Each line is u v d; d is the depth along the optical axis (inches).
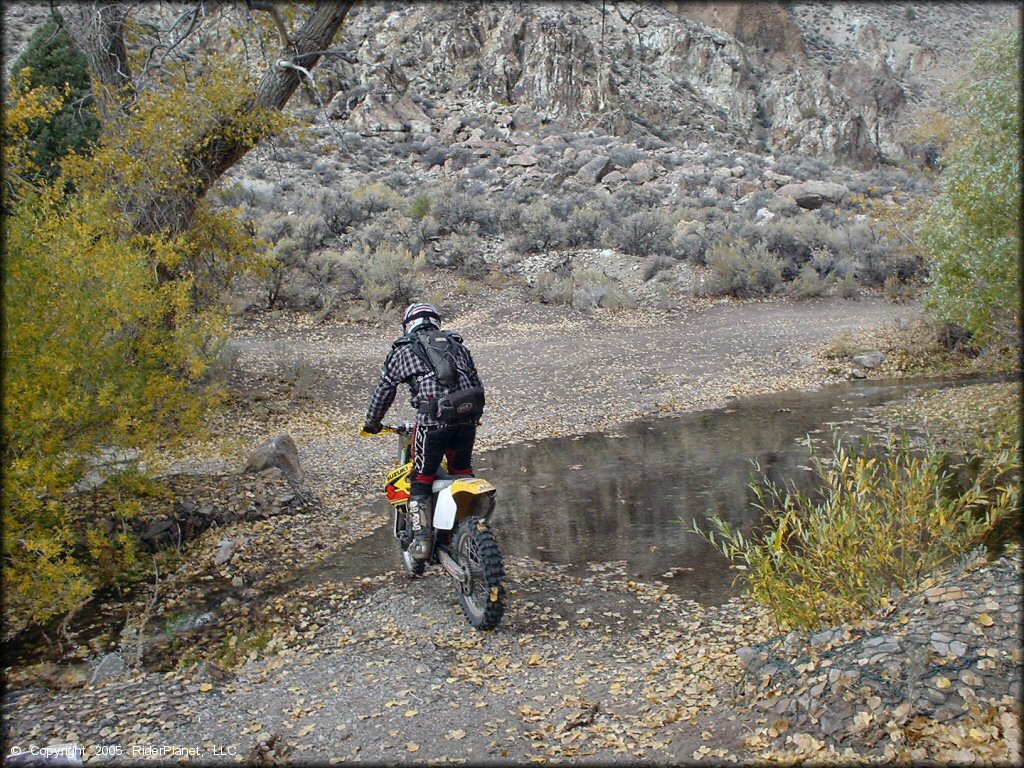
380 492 344.8
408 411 510.6
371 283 793.6
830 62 2605.8
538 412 518.3
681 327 765.9
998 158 394.6
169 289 261.0
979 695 132.6
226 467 356.5
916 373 606.9
